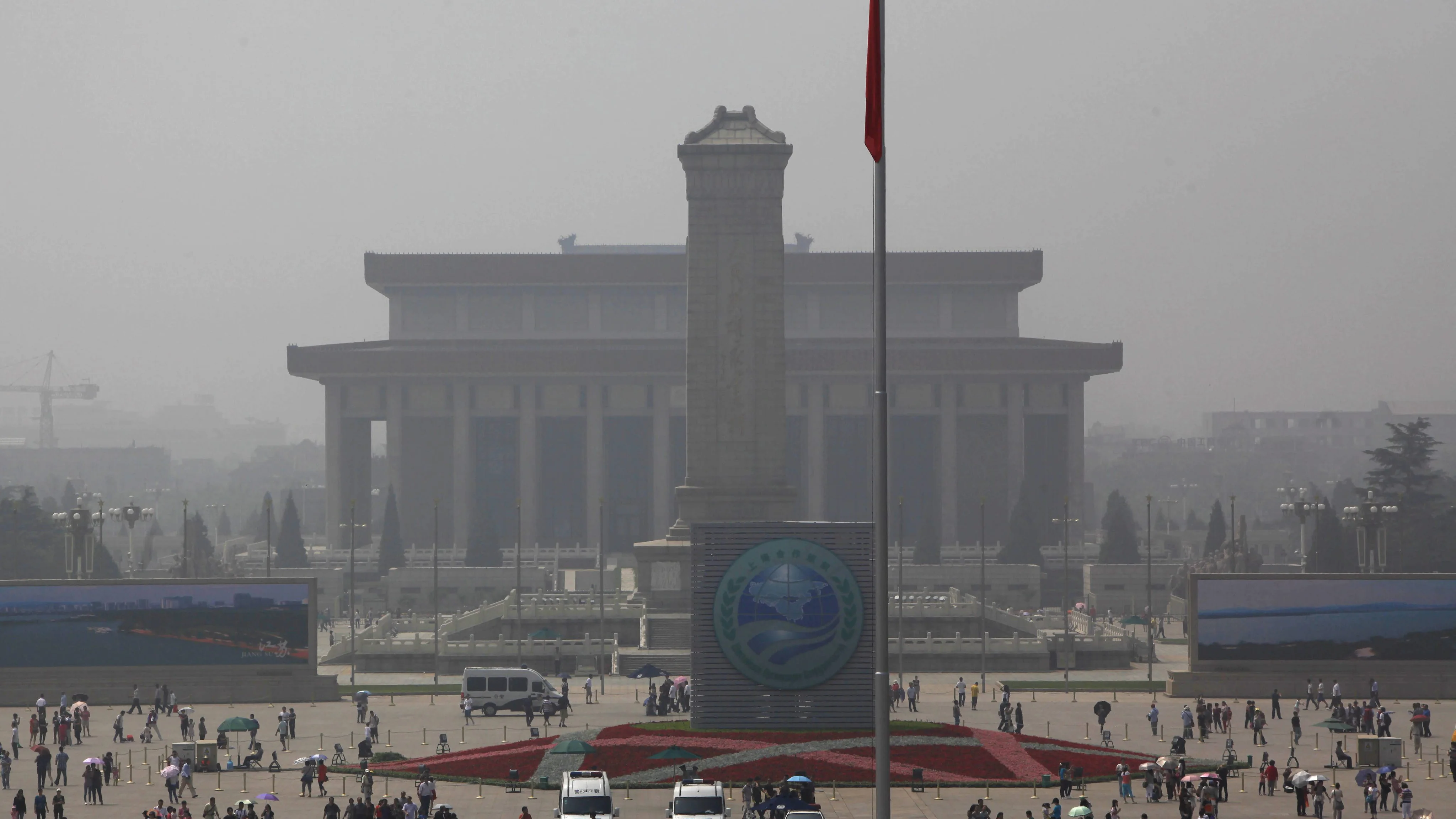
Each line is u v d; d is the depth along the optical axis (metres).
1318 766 192.88
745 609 195.00
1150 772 168.88
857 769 176.25
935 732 196.50
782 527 196.38
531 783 176.38
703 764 178.12
